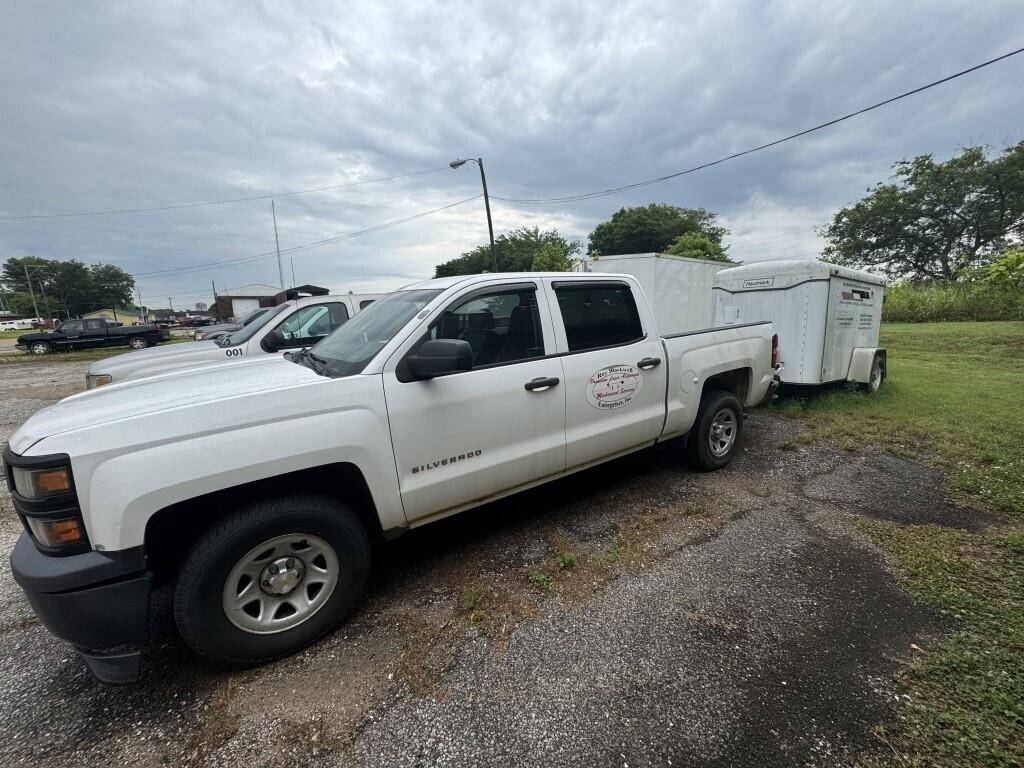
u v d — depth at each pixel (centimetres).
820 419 600
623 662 212
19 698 205
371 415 235
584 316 332
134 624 189
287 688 205
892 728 176
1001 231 3089
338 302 621
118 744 181
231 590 204
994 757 164
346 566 232
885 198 3434
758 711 185
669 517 348
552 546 312
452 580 278
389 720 188
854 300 683
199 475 193
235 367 296
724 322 718
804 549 302
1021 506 347
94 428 184
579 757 170
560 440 310
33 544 191
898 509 355
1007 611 237
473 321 281
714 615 242
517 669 211
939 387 745
